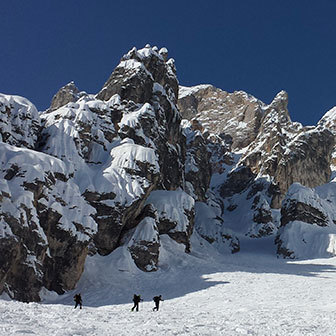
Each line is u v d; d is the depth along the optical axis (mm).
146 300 39906
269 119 163375
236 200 136625
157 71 89500
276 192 129000
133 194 57438
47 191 45000
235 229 114562
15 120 55438
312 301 37000
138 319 21500
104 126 67312
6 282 37500
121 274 50500
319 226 95125
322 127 145875
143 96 79750
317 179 136000
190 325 19406
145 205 64625
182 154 92375
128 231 58219
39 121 59156
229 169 167250
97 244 53906
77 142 59500
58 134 58281
